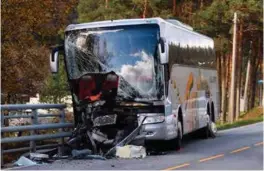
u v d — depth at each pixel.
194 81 29.62
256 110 76.38
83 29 24.64
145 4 60.56
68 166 19.92
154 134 23.61
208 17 61.69
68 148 23.44
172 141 25.53
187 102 27.86
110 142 23.44
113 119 23.66
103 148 23.50
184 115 27.06
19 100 33.72
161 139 23.73
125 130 23.59
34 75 32.59
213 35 64.06
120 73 24.00
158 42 23.72
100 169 19.11
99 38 24.39
